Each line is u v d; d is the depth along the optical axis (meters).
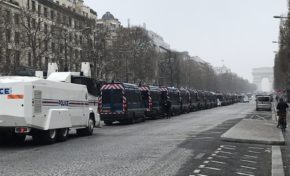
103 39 70.81
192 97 65.94
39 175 11.12
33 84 17.89
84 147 17.72
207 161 13.65
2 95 17.59
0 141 19.52
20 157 14.68
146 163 13.19
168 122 37.78
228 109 77.19
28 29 54.59
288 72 76.88
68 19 83.69
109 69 72.12
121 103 35.69
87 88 25.28
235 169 12.24
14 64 49.59
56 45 68.62
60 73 25.31
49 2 78.44
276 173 11.56
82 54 67.88
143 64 82.94
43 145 18.81
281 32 64.19
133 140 20.62
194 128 28.86
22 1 69.62
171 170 11.91
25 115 17.53
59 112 19.98
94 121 25.27
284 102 27.72
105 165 12.79
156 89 46.28
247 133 22.69
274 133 23.20
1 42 49.72
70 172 11.58
